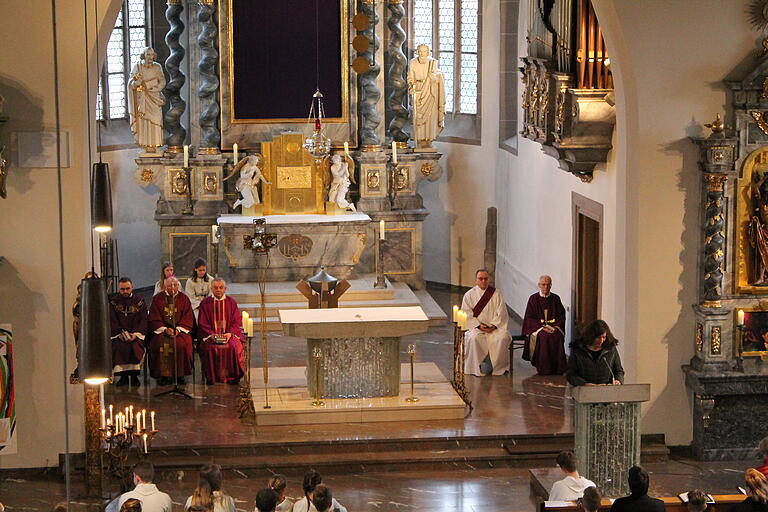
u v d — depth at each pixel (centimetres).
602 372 1628
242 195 2561
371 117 2619
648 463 1767
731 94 1738
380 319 1794
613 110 1855
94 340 934
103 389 1783
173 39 2584
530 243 2436
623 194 1783
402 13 2623
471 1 2703
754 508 1173
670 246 1766
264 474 1697
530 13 2106
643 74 1723
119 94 2705
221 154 2603
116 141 2655
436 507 1587
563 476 1634
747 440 1783
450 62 2759
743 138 1734
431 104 2633
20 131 1666
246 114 2609
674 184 1753
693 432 1802
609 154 1903
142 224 2725
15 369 1717
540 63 1972
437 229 2791
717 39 1727
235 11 2572
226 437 1747
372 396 1858
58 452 1736
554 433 1769
